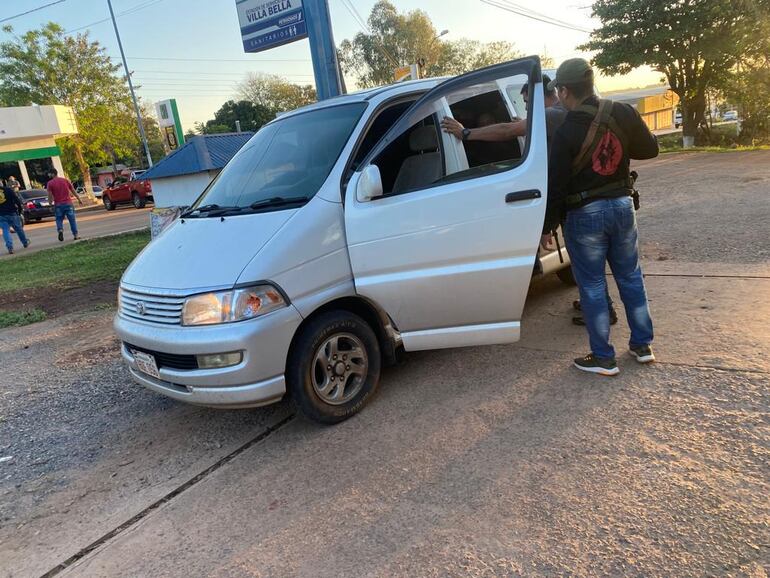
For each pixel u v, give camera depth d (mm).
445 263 3492
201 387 3260
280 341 3225
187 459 3500
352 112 3975
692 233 6852
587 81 3318
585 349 4129
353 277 3545
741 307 4375
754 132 22953
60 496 3293
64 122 31969
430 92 3533
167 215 8391
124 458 3637
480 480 2818
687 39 20531
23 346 6297
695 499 2471
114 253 12047
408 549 2436
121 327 3627
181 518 2912
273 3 8641
